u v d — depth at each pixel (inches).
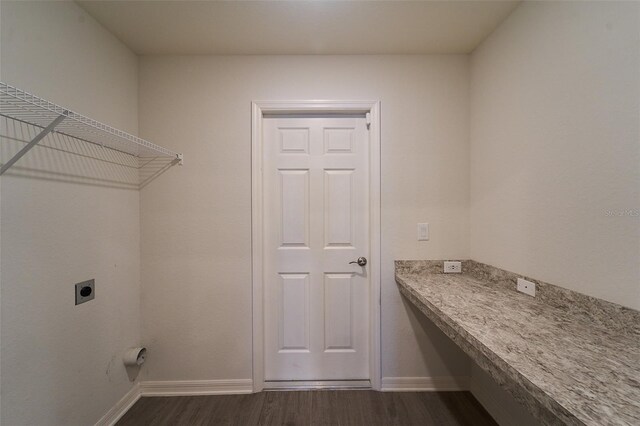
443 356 71.7
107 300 59.6
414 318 71.8
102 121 58.7
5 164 40.0
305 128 73.9
